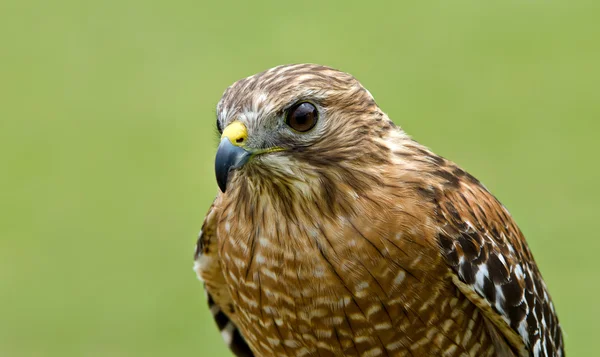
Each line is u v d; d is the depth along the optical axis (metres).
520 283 8.12
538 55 19.97
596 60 19.91
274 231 7.56
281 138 7.34
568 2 21.81
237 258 7.85
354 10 21.38
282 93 7.30
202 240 8.51
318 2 22.33
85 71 20.73
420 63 19.86
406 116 18.36
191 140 18.53
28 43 21.86
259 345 8.38
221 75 19.58
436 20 21.19
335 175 7.39
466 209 7.75
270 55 19.97
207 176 16.41
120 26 21.94
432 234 7.44
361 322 7.59
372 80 19.23
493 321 7.95
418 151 7.79
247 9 21.95
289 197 7.45
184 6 22.36
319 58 19.83
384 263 7.39
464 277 7.57
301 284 7.57
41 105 19.94
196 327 14.80
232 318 9.16
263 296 7.80
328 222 7.42
